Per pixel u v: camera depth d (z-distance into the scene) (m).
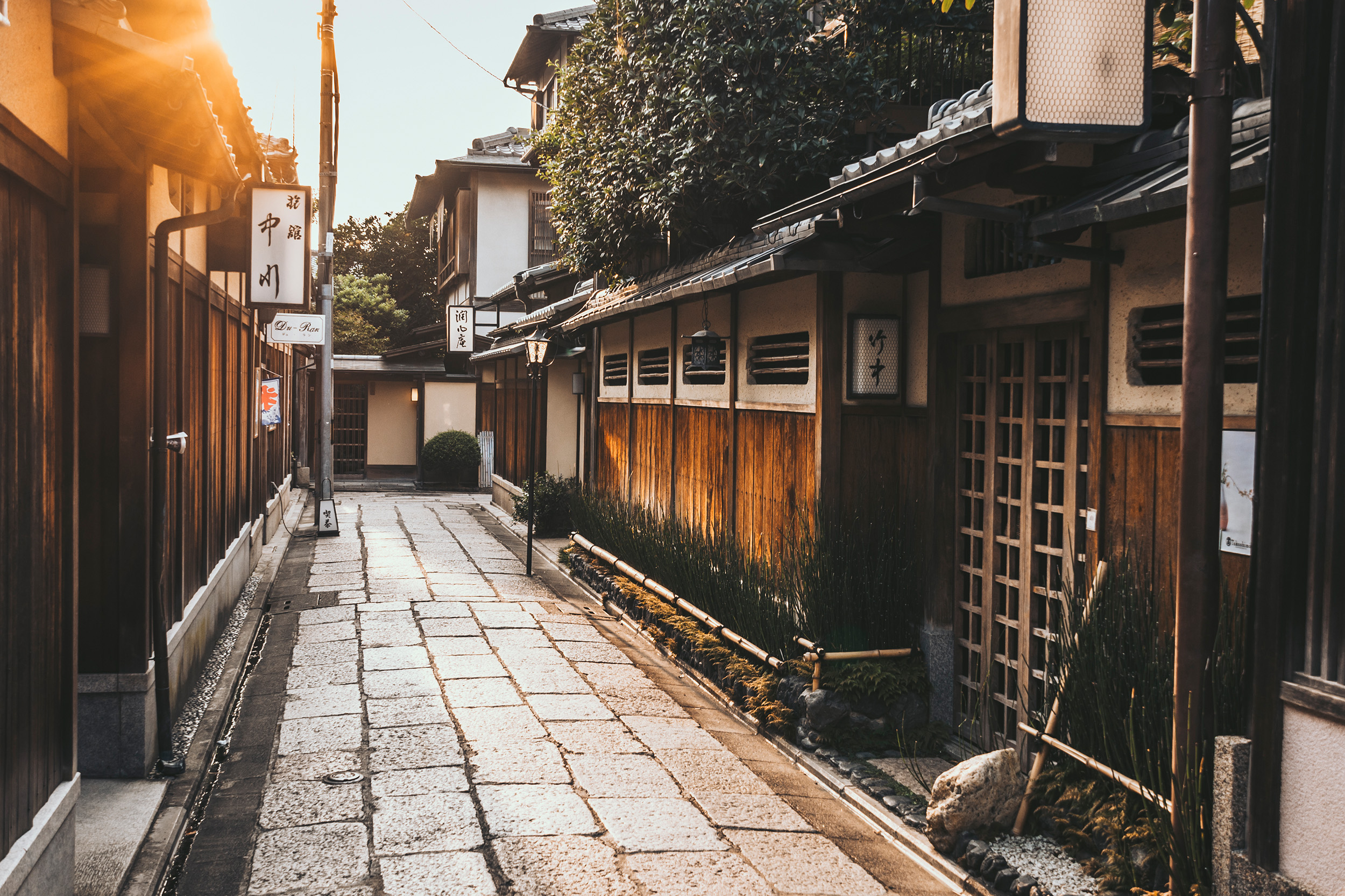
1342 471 2.81
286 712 6.39
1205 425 3.18
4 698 3.10
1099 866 3.79
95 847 4.25
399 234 37.00
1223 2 3.07
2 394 3.11
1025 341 5.21
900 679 5.84
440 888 3.93
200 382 7.34
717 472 8.80
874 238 5.99
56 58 3.61
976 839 4.15
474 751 5.61
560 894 3.89
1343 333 2.80
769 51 7.76
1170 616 4.07
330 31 15.55
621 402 12.27
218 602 8.14
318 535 15.00
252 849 4.32
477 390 25.45
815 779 5.45
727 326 8.43
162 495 5.24
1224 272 3.14
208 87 4.85
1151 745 3.75
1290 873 2.93
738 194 8.35
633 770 5.38
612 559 10.22
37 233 3.49
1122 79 3.12
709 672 7.16
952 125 4.14
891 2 8.17
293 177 11.06
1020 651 5.22
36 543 3.43
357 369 25.69
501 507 19.50
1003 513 5.52
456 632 8.66
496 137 27.08
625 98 9.14
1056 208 4.09
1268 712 2.99
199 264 7.27
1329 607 2.84
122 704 5.14
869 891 4.01
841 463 6.54
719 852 4.34
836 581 6.11
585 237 10.72
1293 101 2.92
